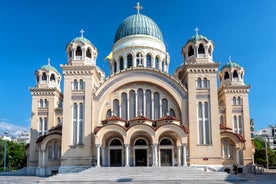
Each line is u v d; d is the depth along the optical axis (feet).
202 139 172.55
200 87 179.32
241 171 191.62
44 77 229.66
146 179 131.23
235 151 182.60
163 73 183.62
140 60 209.97
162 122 166.20
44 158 183.93
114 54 220.02
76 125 174.91
